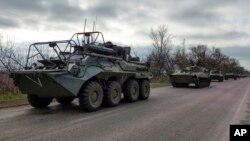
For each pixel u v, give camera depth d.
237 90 19.94
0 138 5.91
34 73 8.30
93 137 6.06
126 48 11.72
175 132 6.59
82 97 9.01
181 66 37.34
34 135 6.16
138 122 7.63
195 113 9.22
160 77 33.84
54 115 8.54
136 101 12.11
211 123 7.67
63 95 8.98
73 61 8.96
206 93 16.84
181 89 20.08
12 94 13.10
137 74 11.85
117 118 8.16
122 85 11.55
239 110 10.03
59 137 6.02
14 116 8.34
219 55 80.00
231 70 101.88
